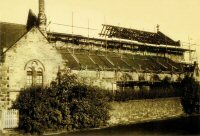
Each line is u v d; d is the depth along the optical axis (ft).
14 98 92.73
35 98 89.04
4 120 87.45
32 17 126.00
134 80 142.61
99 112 97.09
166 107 121.90
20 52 95.25
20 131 86.69
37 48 98.78
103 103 99.09
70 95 95.61
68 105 93.15
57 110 90.07
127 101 107.34
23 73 95.35
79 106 93.45
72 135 83.51
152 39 185.37
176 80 163.02
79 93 96.07
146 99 115.24
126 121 106.11
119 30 172.76
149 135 82.53
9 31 110.52
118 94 109.19
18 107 90.53
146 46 177.17
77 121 93.25
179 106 128.26
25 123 87.35
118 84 136.05
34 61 97.86
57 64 101.96
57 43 142.41
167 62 176.96
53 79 100.78
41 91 91.30
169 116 122.93
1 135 82.33
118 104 104.47
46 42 100.83
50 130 88.17
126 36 172.86
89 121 94.58
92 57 140.05
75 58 130.41
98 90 101.04
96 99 97.91
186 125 100.89
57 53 102.63
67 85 96.58
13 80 93.20
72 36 145.59
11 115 88.79
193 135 82.94
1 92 90.43
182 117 123.13
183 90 135.74
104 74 130.72
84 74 122.72
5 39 104.94
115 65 139.03
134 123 106.32
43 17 124.67
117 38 167.22
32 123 86.33
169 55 191.52
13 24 115.55
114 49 162.61
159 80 154.81
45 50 100.32
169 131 88.99
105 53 152.15
